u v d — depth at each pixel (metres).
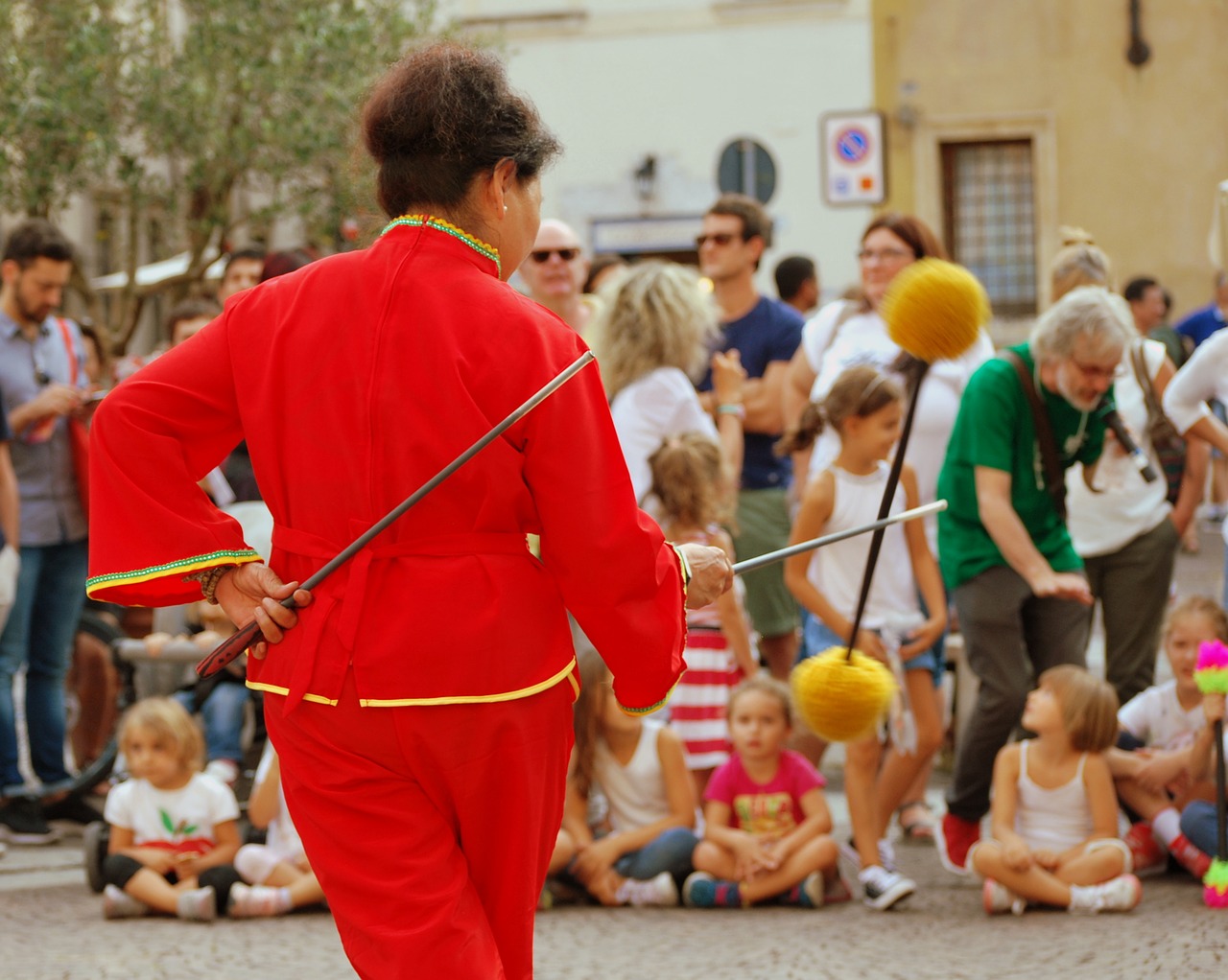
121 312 16.89
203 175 15.85
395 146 2.96
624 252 20.14
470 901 2.84
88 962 5.16
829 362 7.06
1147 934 5.18
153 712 5.96
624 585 2.86
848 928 5.43
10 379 6.99
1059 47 19.58
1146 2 19.42
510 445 2.84
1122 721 6.31
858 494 6.06
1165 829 5.95
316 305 2.91
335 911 2.88
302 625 2.87
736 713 5.90
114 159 16.31
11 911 5.89
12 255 7.04
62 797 7.22
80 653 7.43
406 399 2.83
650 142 20.00
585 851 5.93
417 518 2.83
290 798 2.91
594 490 2.85
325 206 16.06
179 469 2.94
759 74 19.83
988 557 5.89
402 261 2.89
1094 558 6.77
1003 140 19.89
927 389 6.78
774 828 5.88
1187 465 7.35
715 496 6.54
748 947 5.20
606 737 6.05
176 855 5.88
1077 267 7.10
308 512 2.89
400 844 2.83
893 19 19.67
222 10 15.56
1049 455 5.87
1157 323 13.93
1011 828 5.66
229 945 5.38
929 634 6.08
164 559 2.90
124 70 16.14
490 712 2.83
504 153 2.95
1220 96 19.38
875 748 5.78
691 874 5.88
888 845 5.97
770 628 7.80
